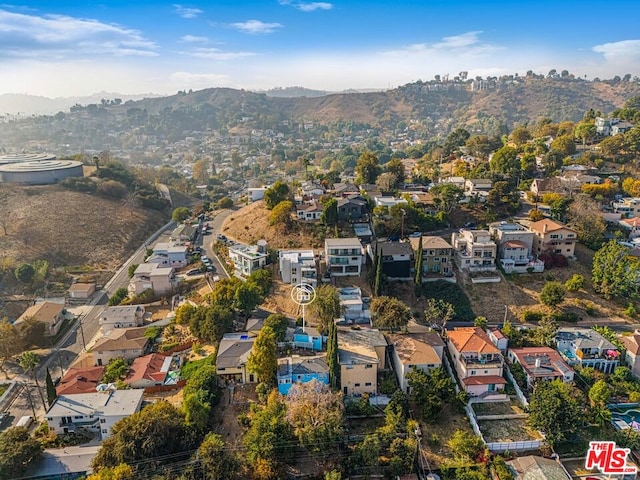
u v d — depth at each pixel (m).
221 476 51.50
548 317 84.50
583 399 67.25
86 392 68.94
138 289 99.75
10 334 81.31
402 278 96.12
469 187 129.38
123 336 81.38
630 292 91.00
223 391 68.19
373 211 113.06
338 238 102.94
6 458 52.53
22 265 108.19
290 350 75.75
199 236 127.31
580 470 58.34
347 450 57.81
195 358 76.44
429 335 76.38
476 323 84.50
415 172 160.38
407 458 56.41
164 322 88.69
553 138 175.75
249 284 85.69
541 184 125.81
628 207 117.88
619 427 63.91
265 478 52.69
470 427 64.00
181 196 197.00
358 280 95.12
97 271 119.25
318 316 81.06
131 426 55.53
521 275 96.19
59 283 111.88
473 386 68.62
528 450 60.59
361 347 71.62
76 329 92.62
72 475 53.97
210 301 86.50
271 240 108.94
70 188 156.62
